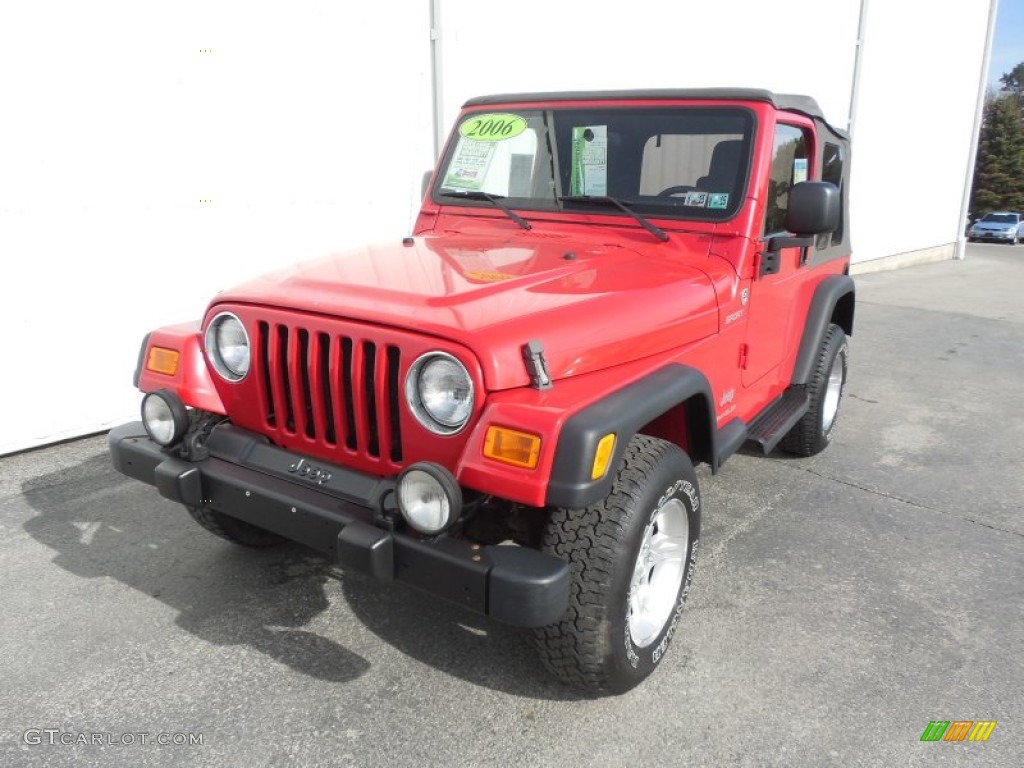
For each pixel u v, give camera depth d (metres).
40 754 2.27
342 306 2.36
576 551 2.24
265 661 2.72
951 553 3.66
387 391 2.29
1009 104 55.09
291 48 5.28
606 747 2.36
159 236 4.84
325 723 2.43
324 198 5.70
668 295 2.73
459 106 6.44
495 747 2.35
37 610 2.98
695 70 8.98
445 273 2.63
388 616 3.01
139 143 4.64
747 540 3.72
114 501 3.93
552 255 2.97
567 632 2.28
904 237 16.31
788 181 3.59
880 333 9.04
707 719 2.49
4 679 2.59
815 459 4.87
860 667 2.77
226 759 2.28
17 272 4.29
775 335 3.73
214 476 2.54
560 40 7.17
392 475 2.35
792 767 2.31
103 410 4.79
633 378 2.40
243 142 5.14
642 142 3.29
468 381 2.12
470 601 2.07
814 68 11.60
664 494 2.39
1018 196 53.91
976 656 2.86
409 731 2.41
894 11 13.54
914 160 15.80
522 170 3.52
